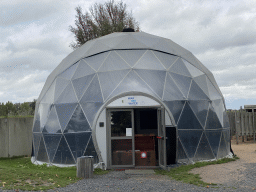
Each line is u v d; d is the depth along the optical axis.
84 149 11.01
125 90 11.39
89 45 14.59
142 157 11.38
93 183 8.43
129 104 11.09
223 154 12.51
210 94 12.98
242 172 9.43
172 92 11.83
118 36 14.48
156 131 13.12
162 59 13.11
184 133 11.42
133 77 11.94
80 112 11.40
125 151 11.03
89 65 12.88
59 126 11.61
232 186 7.74
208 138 11.91
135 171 10.37
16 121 15.62
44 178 8.70
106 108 11.08
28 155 15.94
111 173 10.12
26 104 22.12
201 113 12.01
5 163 13.05
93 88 11.79
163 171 10.28
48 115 12.34
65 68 13.66
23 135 15.89
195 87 12.63
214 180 8.53
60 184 8.12
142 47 13.42
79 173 9.25
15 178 8.32
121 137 11.04
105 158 10.90
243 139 19.36
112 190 7.61
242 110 19.23
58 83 13.14
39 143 12.52
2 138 14.87
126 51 13.21
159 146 10.86
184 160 11.26
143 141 11.78
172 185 8.09
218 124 12.47
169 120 11.20
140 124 13.20
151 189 7.68
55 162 11.51
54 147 11.61
